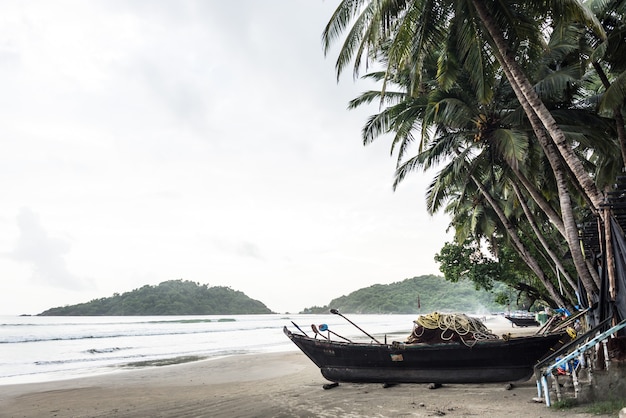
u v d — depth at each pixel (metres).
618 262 8.10
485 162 18.02
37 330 65.12
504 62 12.41
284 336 47.75
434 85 17.19
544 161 17.83
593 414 6.44
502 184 21.33
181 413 9.15
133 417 9.04
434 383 10.34
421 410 7.98
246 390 12.02
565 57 15.84
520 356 9.60
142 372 17.66
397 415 7.72
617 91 12.09
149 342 38.78
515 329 42.28
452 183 20.64
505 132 13.97
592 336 8.95
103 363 22.00
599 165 19.05
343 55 12.58
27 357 25.80
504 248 29.23
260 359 21.64
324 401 9.48
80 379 15.99
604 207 8.41
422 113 16.55
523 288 34.00
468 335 10.22
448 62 13.31
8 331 60.94
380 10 11.05
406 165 18.62
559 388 7.91
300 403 9.42
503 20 11.78
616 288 8.20
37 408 10.66
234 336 48.41
